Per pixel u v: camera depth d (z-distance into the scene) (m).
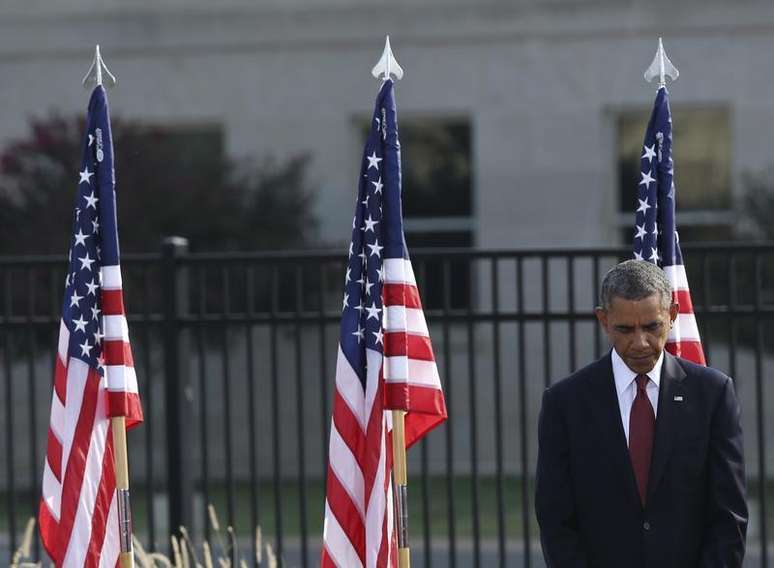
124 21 62.47
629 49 60.00
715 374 17.73
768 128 58.78
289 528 47.59
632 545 17.25
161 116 62.47
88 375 21.44
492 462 59.03
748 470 56.41
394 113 21.36
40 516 21.80
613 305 16.84
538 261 60.00
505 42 60.88
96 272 21.61
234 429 58.91
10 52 62.69
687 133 60.03
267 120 62.06
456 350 59.59
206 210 57.12
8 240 55.38
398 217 21.28
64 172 56.44
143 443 58.22
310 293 58.34
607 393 17.58
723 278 55.22
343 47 61.75
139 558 26.16
